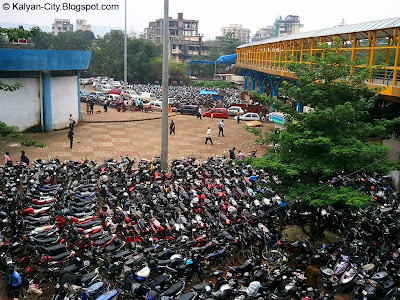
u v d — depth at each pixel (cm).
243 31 17925
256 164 1321
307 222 1573
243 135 3362
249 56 5559
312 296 1050
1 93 2850
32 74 2970
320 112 1277
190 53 10531
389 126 1537
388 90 1680
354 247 1266
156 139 3041
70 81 3316
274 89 4641
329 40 2662
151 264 1109
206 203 1578
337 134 1316
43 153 2486
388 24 1788
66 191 1639
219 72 9525
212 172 2016
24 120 3003
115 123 3650
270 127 3772
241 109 4366
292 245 1320
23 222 1292
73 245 1241
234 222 1422
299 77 1413
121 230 1371
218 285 1084
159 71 7881
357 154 1258
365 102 1343
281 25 15688
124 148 2712
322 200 1255
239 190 1736
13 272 1051
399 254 1257
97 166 2000
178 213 1484
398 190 1930
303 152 1367
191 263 1150
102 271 1198
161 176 1980
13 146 2622
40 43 8462
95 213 1578
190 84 8406
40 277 1139
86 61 3409
